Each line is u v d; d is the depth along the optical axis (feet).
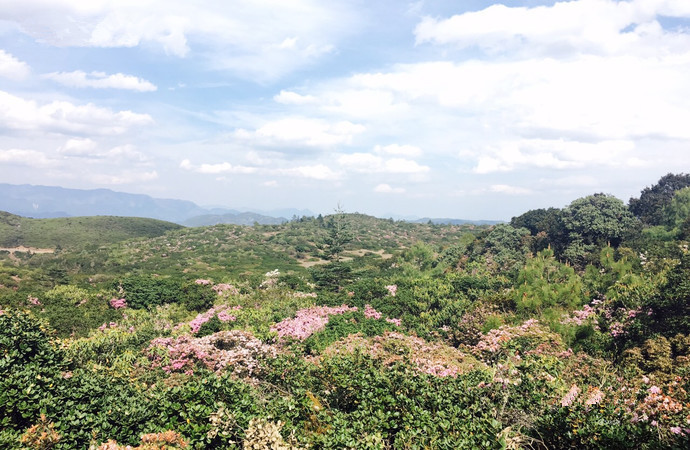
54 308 74.84
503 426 24.35
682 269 49.32
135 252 267.59
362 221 409.08
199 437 22.91
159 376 40.16
